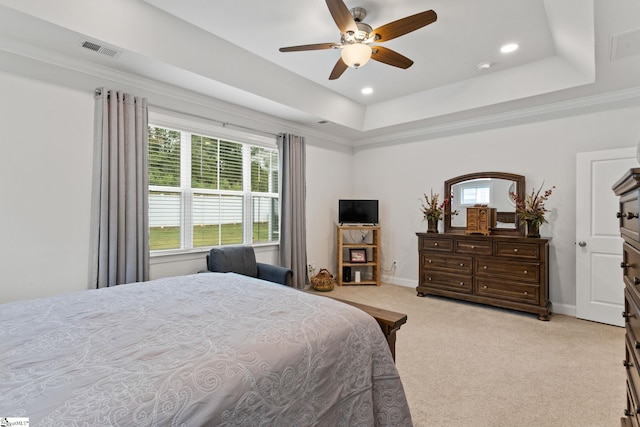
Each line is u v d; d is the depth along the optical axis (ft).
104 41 7.80
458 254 13.41
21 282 8.03
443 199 15.30
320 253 16.80
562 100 11.82
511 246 12.02
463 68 11.24
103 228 8.94
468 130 14.55
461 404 6.42
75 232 8.83
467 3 7.66
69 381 2.81
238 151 13.32
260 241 14.25
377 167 17.72
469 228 13.56
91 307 4.92
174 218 11.28
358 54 7.70
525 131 13.03
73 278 8.79
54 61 8.38
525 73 11.10
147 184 9.96
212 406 2.79
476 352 8.73
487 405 6.39
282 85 11.87
